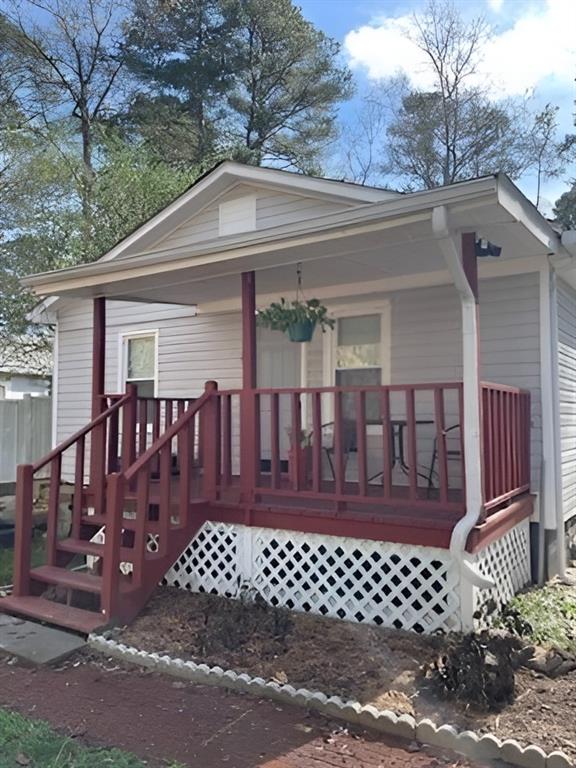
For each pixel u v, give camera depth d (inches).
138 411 281.4
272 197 313.9
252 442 213.8
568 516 280.7
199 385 351.6
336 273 261.1
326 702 136.8
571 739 121.4
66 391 414.3
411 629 182.5
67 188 575.5
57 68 783.7
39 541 362.6
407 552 185.6
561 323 272.5
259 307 315.9
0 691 152.3
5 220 520.4
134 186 639.1
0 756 118.2
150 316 374.0
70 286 252.2
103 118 814.5
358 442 193.3
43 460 225.1
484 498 179.3
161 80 857.5
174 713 138.6
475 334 179.5
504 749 117.0
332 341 302.2
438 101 920.3
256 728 131.1
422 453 276.2
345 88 934.4
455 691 136.9
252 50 900.6
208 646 169.2
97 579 206.7
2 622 199.8
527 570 231.8
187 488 215.6
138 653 168.6
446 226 157.2
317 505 208.1
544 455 242.5
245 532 213.0
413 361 280.8
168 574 225.9
